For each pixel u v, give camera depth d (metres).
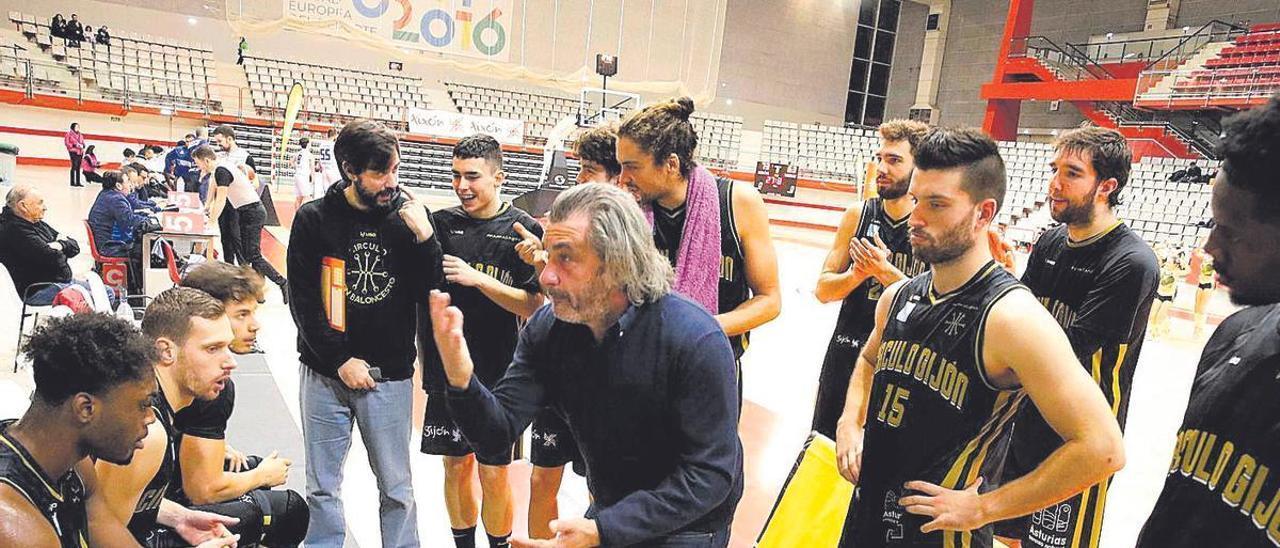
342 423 2.46
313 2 18.47
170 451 1.88
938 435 1.49
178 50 18.44
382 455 2.46
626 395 1.39
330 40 20.34
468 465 2.60
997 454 1.57
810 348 6.52
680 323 1.38
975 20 25.05
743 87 25.81
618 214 1.33
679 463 1.39
